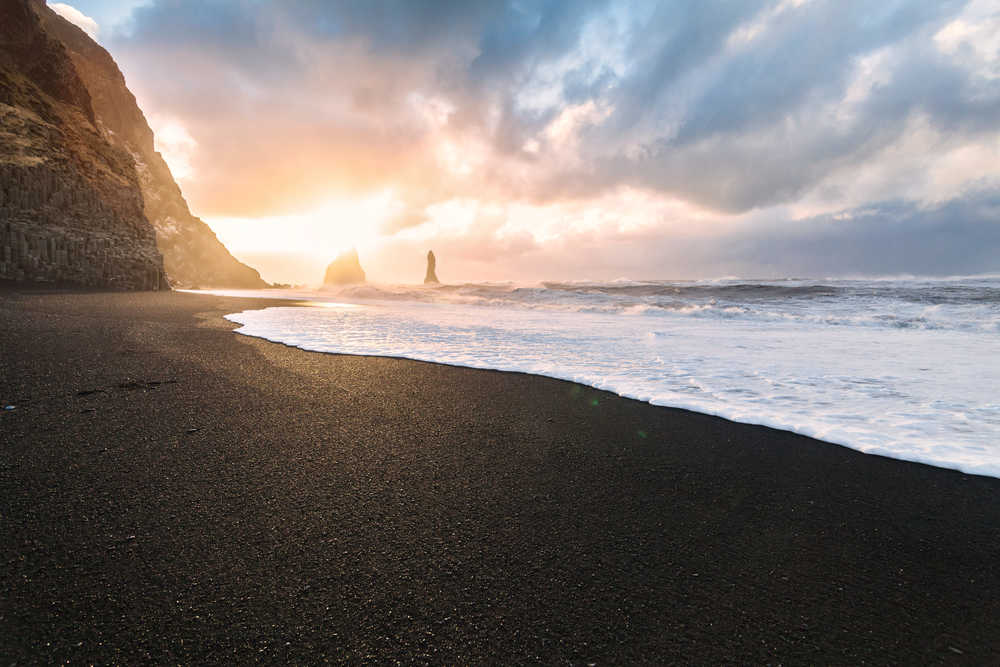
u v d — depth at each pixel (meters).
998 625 1.48
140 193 26.88
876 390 4.88
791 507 2.30
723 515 2.21
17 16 25.33
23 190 18.45
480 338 8.92
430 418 3.69
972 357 7.11
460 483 2.49
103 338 6.82
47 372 4.60
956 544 1.98
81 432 3.04
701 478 2.64
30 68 25.56
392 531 1.97
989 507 2.33
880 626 1.47
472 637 1.38
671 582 1.67
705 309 16.66
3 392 3.87
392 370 5.60
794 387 4.98
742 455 3.01
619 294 26.20
